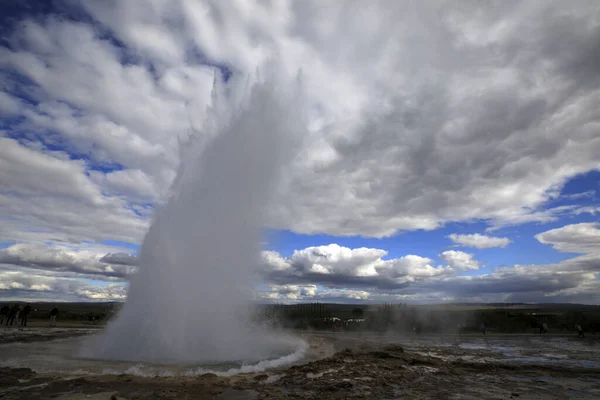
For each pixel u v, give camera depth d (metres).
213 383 10.27
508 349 24.16
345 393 9.94
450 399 9.79
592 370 15.21
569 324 46.41
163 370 11.91
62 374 10.89
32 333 23.58
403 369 14.38
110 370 11.59
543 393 10.90
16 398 8.34
